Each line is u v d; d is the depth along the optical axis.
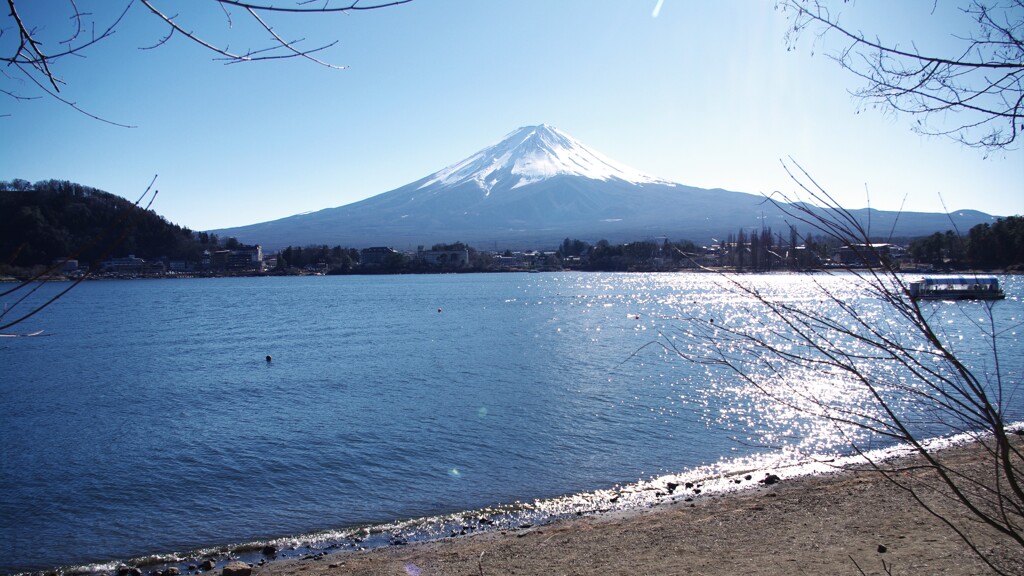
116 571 10.58
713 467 15.06
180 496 14.19
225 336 49.88
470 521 12.20
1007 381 19.12
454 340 43.81
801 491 12.44
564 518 12.08
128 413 23.30
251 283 164.38
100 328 58.69
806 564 8.55
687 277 168.62
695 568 8.85
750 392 23.41
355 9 2.37
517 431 18.91
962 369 2.75
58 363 37.22
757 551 9.30
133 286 151.25
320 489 14.38
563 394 24.23
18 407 24.73
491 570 9.45
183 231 185.38
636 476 14.66
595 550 9.96
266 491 14.36
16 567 10.84
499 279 172.62
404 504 13.29
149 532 12.19
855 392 14.92
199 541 11.71
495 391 25.23
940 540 8.68
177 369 33.91
